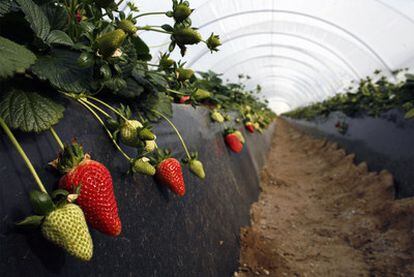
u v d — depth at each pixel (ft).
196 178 8.59
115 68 3.93
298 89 79.82
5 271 2.88
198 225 7.72
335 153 30.81
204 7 24.45
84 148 4.33
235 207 11.82
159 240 5.73
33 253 3.19
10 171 3.19
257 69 61.46
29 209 3.24
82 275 3.81
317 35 36.35
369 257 11.79
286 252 11.99
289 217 16.01
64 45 3.96
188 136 9.01
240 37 36.04
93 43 3.70
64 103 4.19
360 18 28.63
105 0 4.57
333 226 15.08
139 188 5.53
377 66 34.94
